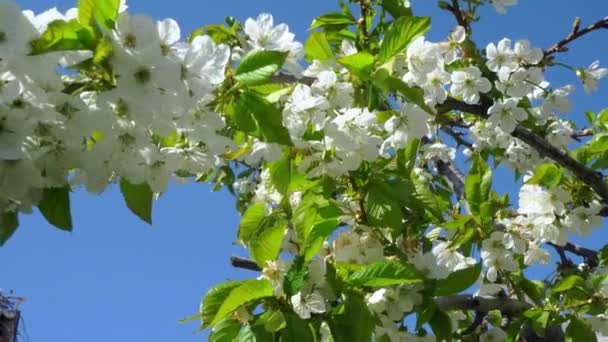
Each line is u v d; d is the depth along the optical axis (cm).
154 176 270
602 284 435
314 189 351
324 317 309
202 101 273
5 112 225
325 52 366
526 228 444
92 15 241
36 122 229
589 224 464
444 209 411
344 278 319
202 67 249
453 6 484
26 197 251
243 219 382
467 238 409
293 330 296
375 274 313
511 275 456
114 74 234
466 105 488
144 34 234
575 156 494
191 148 282
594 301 436
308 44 367
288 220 379
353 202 378
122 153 248
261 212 382
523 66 488
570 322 436
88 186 256
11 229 257
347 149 322
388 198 359
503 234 429
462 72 464
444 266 370
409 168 379
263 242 312
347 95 334
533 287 453
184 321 308
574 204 477
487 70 496
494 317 482
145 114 240
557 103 534
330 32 462
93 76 241
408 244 379
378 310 334
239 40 373
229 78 280
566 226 461
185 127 269
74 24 230
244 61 281
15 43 227
